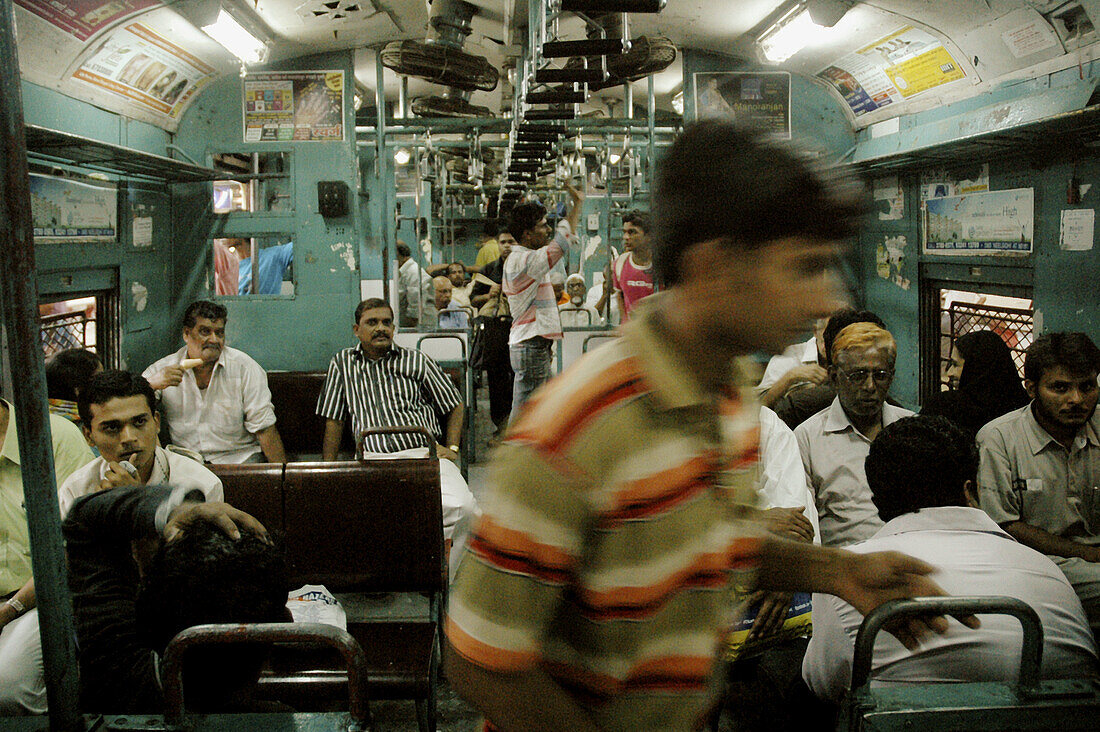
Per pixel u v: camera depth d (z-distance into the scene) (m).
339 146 6.60
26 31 4.14
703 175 0.87
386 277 6.34
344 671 2.46
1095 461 2.85
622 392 0.86
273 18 5.55
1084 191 4.59
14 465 2.47
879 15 5.27
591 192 9.21
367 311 4.38
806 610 2.49
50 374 3.39
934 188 6.01
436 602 2.83
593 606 0.87
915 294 6.33
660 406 0.86
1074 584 2.66
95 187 5.35
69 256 5.06
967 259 5.66
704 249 0.86
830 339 3.21
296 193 6.63
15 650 2.12
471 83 5.17
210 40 5.54
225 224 6.58
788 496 2.66
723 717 2.71
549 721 0.83
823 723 2.08
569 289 7.47
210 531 1.54
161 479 2.46
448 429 4.65
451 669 0.86
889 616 1.35
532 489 0.83
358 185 6.65
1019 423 2.96
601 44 3.17
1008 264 5.27
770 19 5.88
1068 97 4.36
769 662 2.55
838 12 5.23
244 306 6.68
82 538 1.62
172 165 5.29
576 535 0.84
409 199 10.24
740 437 0.99
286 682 2.40
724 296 0.87
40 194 4.74
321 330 6.74
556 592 0.83
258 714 1.43
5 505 2.43
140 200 5.94
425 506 2.84
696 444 0.88
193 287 6.56
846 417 2.94
